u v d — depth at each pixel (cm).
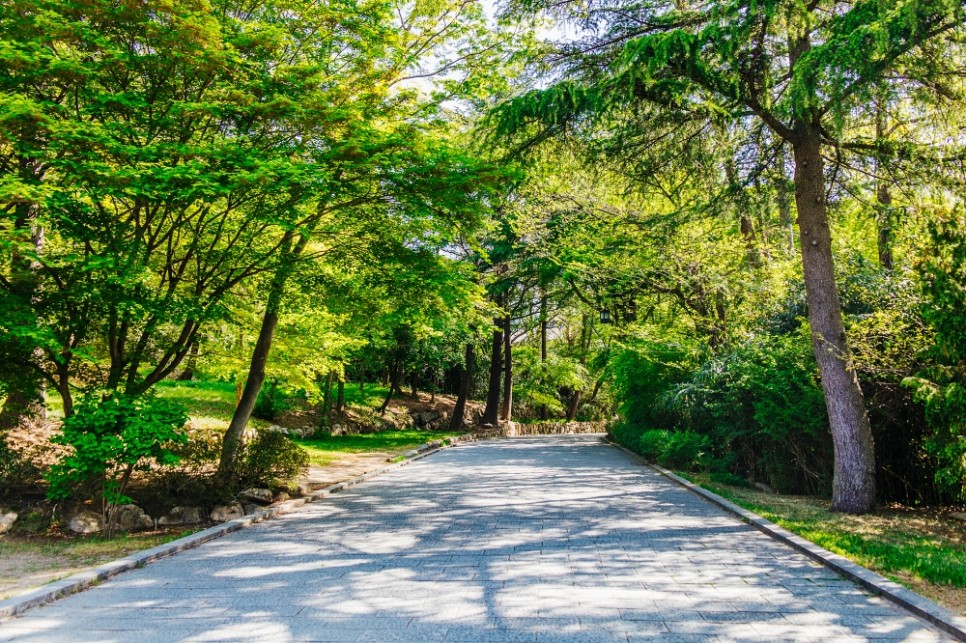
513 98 1034
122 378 1034
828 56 714
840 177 1077
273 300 1073
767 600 493
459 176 879
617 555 648
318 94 827
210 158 795
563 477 1327
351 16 926
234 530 808
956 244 763
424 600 502
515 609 475
